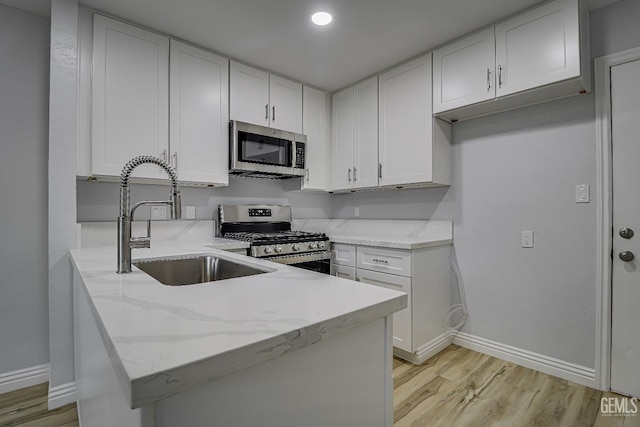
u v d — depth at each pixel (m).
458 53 2.31
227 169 2.54
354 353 0.80
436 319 2.49
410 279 2.30
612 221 1.90
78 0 1.88
